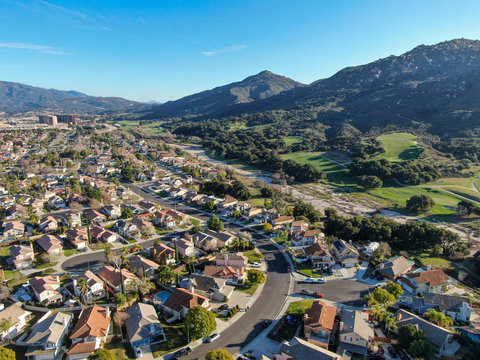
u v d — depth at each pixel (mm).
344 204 185750
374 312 75438
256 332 71062
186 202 170750
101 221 137000
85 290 80500
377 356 62562
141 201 162500
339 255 106688
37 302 80125
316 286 91250
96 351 62688
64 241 117312
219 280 87875
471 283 96562
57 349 63938
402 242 122938
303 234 120500
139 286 83375
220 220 143000
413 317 72000
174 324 73938
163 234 126750
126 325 70625
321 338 67625
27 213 141625
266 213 145000
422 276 90312
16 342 66938
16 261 98062
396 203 183125
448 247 115875
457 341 68062
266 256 109938
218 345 67000
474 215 160375
